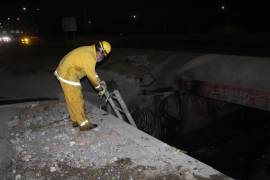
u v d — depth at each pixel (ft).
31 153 15.03
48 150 15.28
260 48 54.60
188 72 38.45
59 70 16.89
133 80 37.45
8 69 45.37
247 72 34.01
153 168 12.99
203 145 37.19
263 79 31.63
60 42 104.63
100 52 16.72
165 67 41.01
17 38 132.05
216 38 83.46
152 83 38.34
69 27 83.05
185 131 39.19
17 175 12.89
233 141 37.11
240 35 84.17
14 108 22.24
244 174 30.94
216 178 11.96
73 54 16.40
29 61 50.19
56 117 19.86
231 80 33.99
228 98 33.01
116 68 41.32
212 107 40.04
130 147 15.03
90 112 20.36
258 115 38.93
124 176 12.59
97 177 12.67
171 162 13.38
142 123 36.55
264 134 36.68
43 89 32.89
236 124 40.32
